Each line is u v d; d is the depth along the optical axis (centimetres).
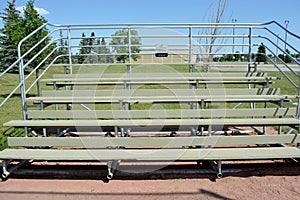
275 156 267
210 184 255
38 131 421
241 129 444
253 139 287
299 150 283
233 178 268
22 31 713
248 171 284
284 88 904
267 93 407
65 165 306
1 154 273
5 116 545
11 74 1783
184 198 229
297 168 291
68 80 417
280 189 244
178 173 278
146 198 230
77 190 246
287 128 434
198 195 234
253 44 471
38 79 400
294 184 253
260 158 266
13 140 286
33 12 740
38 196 236
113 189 247
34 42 713
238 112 336
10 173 277
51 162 316
